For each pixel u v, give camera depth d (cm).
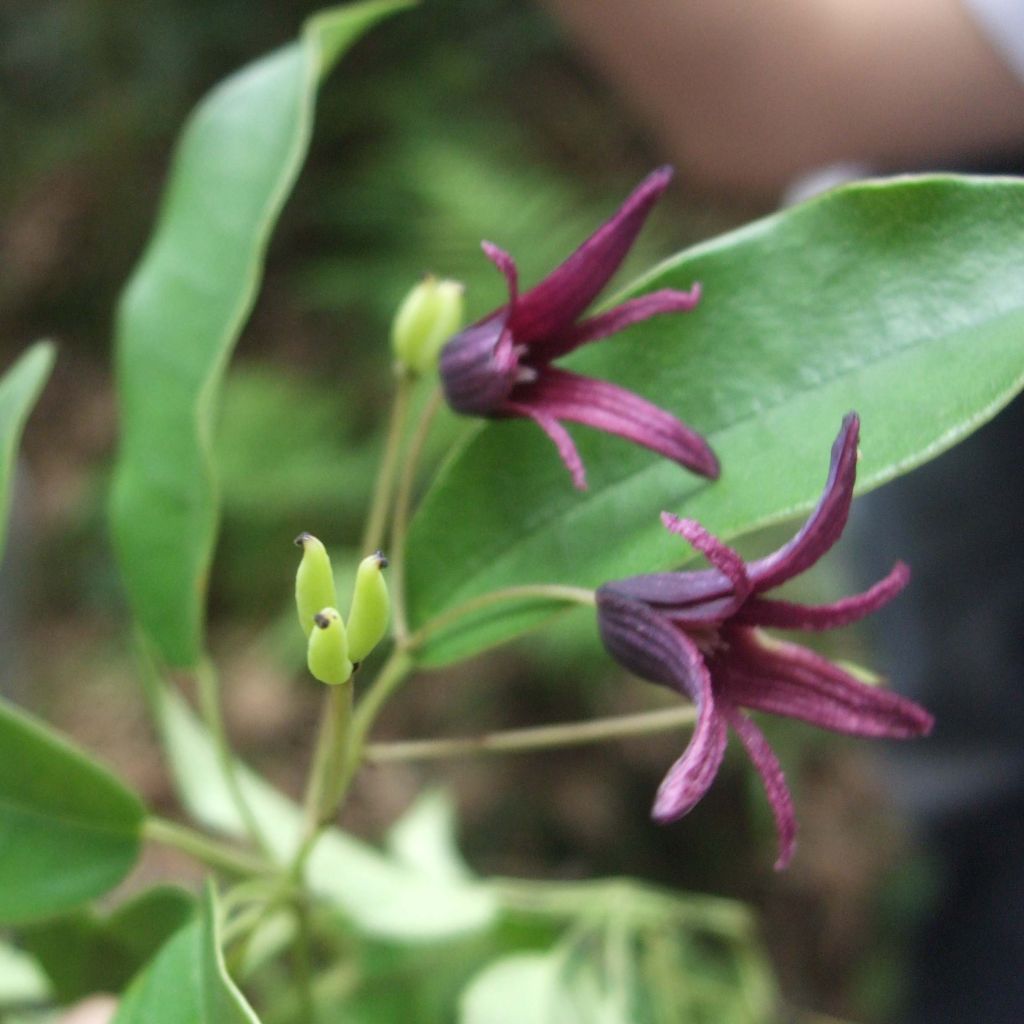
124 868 27
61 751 26
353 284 84
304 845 26
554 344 25
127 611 81
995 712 50
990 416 25
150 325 28
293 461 75
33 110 106
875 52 46
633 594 25
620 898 30
